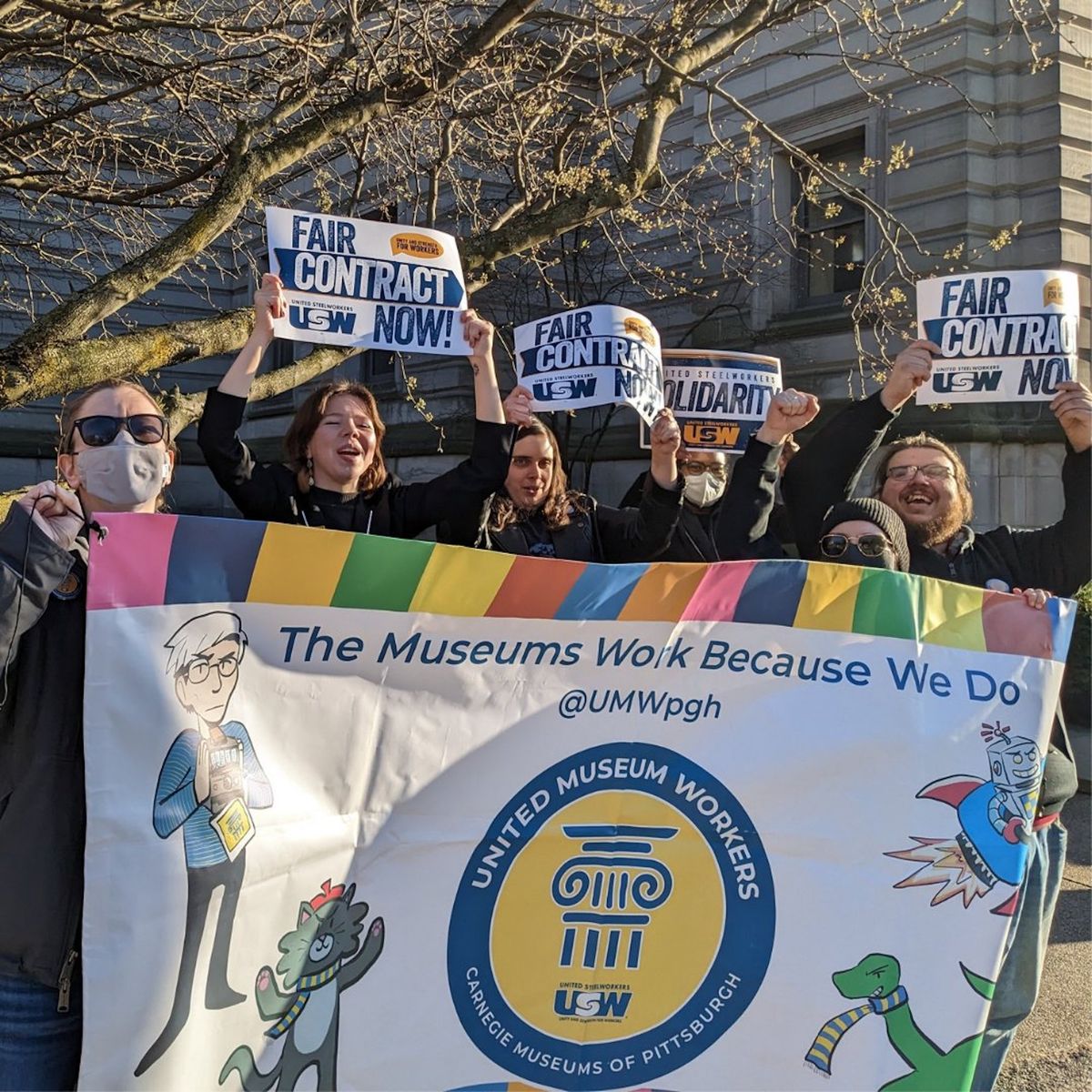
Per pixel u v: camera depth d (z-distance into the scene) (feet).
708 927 8.16
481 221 27.53
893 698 8.57
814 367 38.63
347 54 18.72
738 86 40.78
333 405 10.59
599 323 12.76
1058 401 11.00
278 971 7.22
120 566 7.06
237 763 7.22
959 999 8.34
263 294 10.43
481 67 21.62
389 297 11.00
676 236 41.60
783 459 14.38
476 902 7.80
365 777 7.63
